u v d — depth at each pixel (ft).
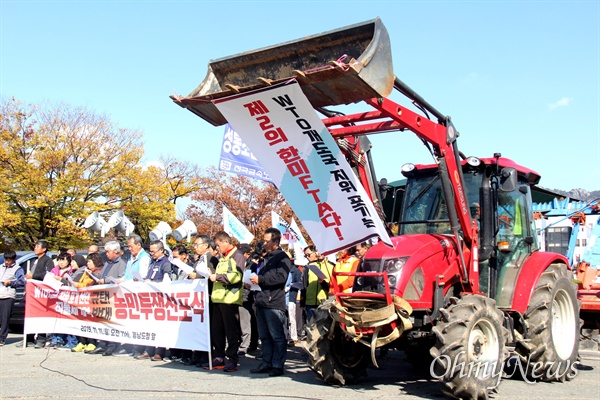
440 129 19.52
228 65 19.25
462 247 20.27
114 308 26.68
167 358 26.40
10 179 71.10
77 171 74.54
